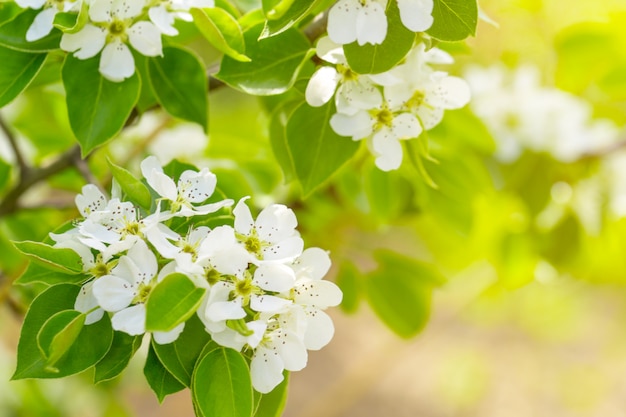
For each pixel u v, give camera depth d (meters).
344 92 0.69
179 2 0.68
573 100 0.91
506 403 2.01
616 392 2.00
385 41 0.67
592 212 0.92
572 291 1.52
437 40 0.68
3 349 1.11
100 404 0.98
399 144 0.69
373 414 2.04
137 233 0.65
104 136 0.70
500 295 1.25
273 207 0.66
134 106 0.71
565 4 0.91
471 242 0.97
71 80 0.70
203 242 0.64
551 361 1.98
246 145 0.88
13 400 0.98
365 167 0.83
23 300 0.85
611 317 1.90
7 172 0.84
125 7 0.68
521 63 0.92
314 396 2.05
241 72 0.69
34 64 0.70
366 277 0.85
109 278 0.64
